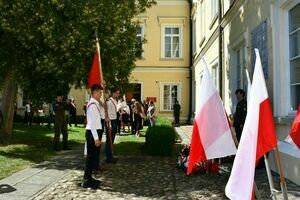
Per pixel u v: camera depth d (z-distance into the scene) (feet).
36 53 39.45
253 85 13.33
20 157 36.19
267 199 21.80
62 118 42.86
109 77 43.73
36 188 24.75
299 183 25.20
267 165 13.99
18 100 91.40
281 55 29.73
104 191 24.23
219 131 14.17
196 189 24.73
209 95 14.30
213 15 60.13
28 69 42.09
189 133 65.16
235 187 12.76
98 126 25.45
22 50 40.52
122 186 25.62
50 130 66.13
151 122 64.80
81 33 37.68
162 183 26.48
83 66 39.19
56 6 37.35
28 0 36.78
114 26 40.42
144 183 26.48
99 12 38.47
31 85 43.96
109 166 32.65
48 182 26.48
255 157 12.68
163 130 40.34
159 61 94.58
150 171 30.60
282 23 29.78
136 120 60.59
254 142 12.78
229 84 47.03
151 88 94.32
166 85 94.79
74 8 37.96
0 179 27.14
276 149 13.28
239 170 12.84
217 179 27.66
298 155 25.54
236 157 13.00
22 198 22.33
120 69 44.62
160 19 94.73
